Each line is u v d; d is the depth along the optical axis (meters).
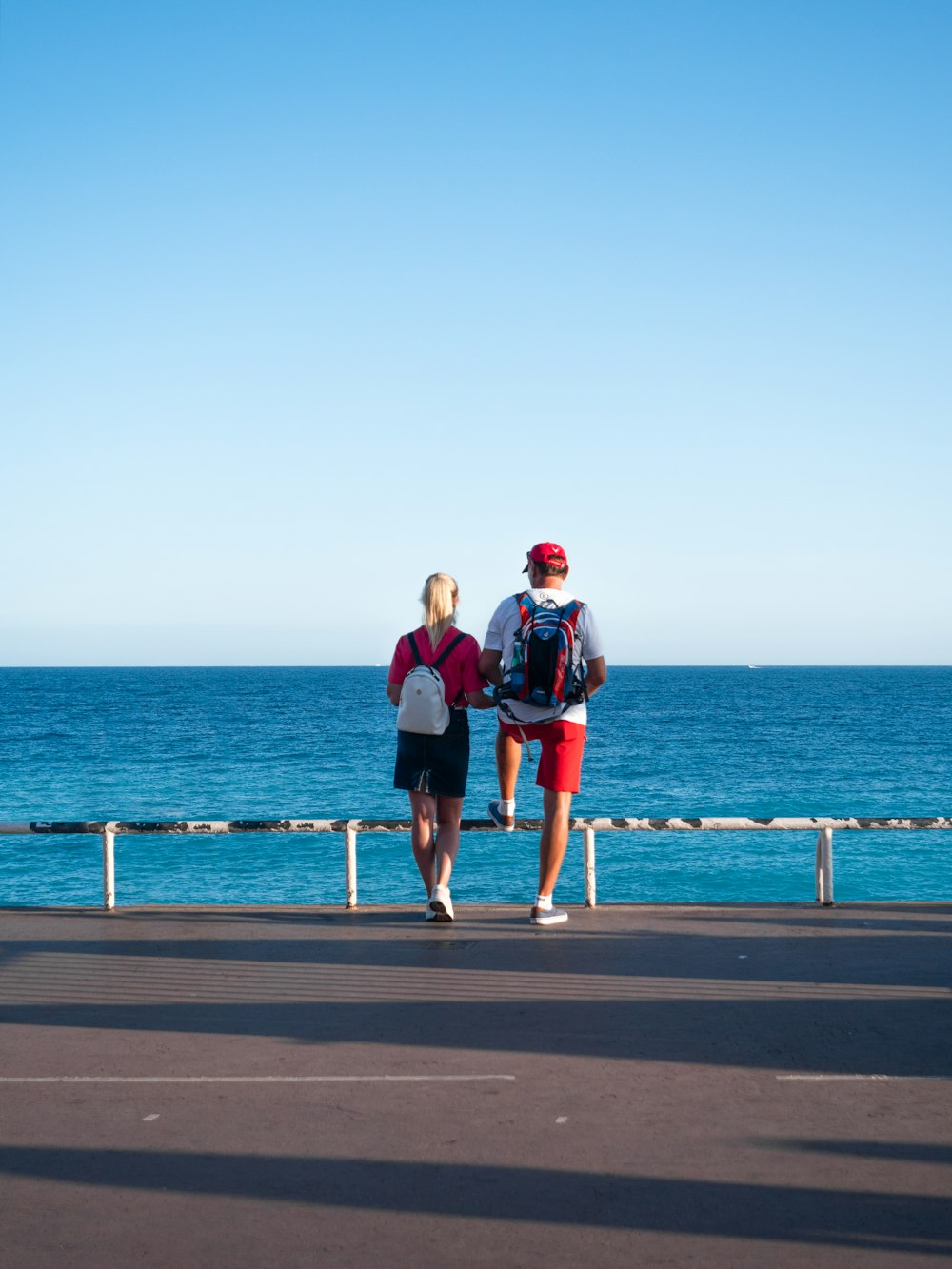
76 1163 3.31
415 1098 3.80
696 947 5.84
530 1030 4.51
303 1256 2.78
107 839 7.06
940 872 17.33
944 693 106.00
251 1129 3.54
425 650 6.52
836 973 5.31
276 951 5.86
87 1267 2.73
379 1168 3.26
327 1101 3.77
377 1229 2.91
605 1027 4.54
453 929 6.34
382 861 18.66
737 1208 3.01
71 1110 3.71
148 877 17.59
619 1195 3.09
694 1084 3.90
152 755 39.66
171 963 5.63
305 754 39.75
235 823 7.03
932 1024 4.54
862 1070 4.03
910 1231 2.88
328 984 5.21
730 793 28.05
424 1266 2.72
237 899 15.87
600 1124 3.56
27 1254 2.79
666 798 27.20
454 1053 4.25
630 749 41.09
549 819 6.32
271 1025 4.61
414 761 6.43
